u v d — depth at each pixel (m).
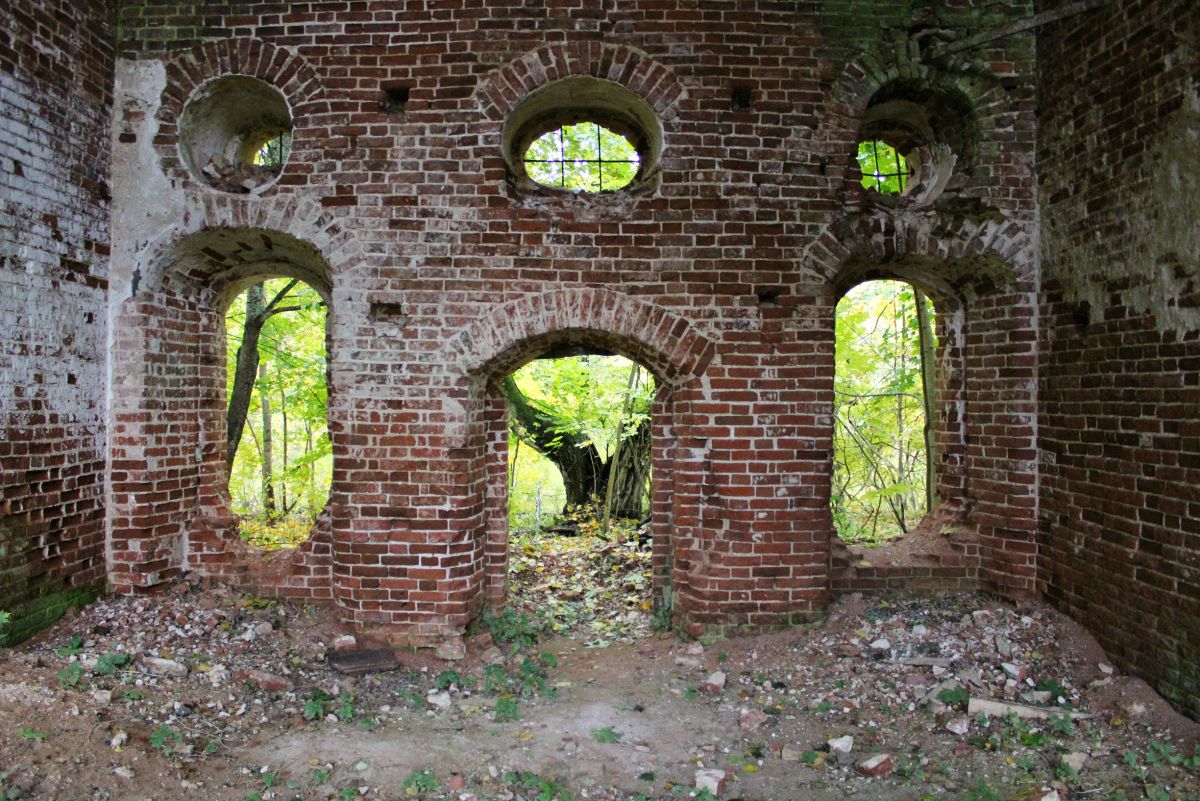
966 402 6.08
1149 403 4.48
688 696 4.90
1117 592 4.75
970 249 5.52
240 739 4.22
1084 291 5.06
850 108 5.43
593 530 10.04
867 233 5.45
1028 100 5.55
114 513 5.57
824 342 5.40
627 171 10.01
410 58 5.39
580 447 11.05
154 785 3.64
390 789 3.84
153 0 5.47
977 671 4.85
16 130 4.68
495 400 5.88
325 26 5.40
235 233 5.54
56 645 4.85
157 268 5.54
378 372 5.39
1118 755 4.04
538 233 5.37
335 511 5.45
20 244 4.72
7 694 3.90
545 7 5.36
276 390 11.37
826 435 5.42
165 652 4.97
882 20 5.46
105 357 5.48
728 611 5.45
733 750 4.28
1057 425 5.35
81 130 5.20
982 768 4.01
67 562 5.17
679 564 5.60
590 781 3.97
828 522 5.52
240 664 5.00
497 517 5.93
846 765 4.10
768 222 5.39
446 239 5.36
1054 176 5.36
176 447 5.86
